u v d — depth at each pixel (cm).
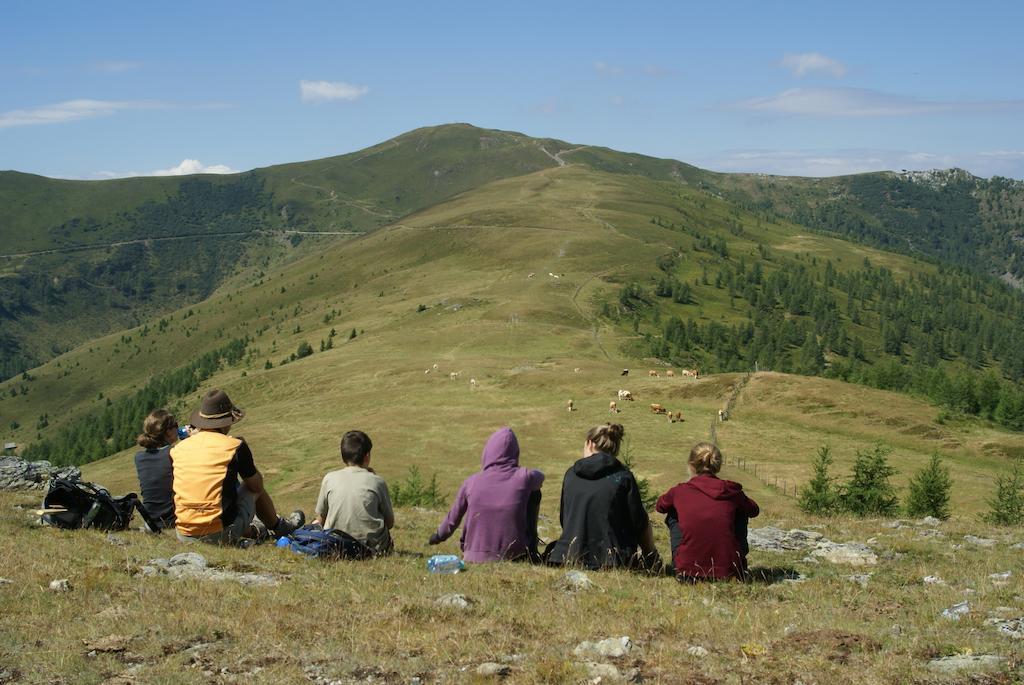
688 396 10456
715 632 876
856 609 1028
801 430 9031
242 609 897
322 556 1212
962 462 7988
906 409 9281
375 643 799
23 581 970
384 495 1280
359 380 15125
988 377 12825
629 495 1200
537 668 729
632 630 870
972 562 1449
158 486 1375
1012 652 776
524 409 10788
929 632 880
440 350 17225
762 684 710
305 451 10212
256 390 16825
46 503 1390
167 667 726
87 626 823
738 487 1194
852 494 4625
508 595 1005
